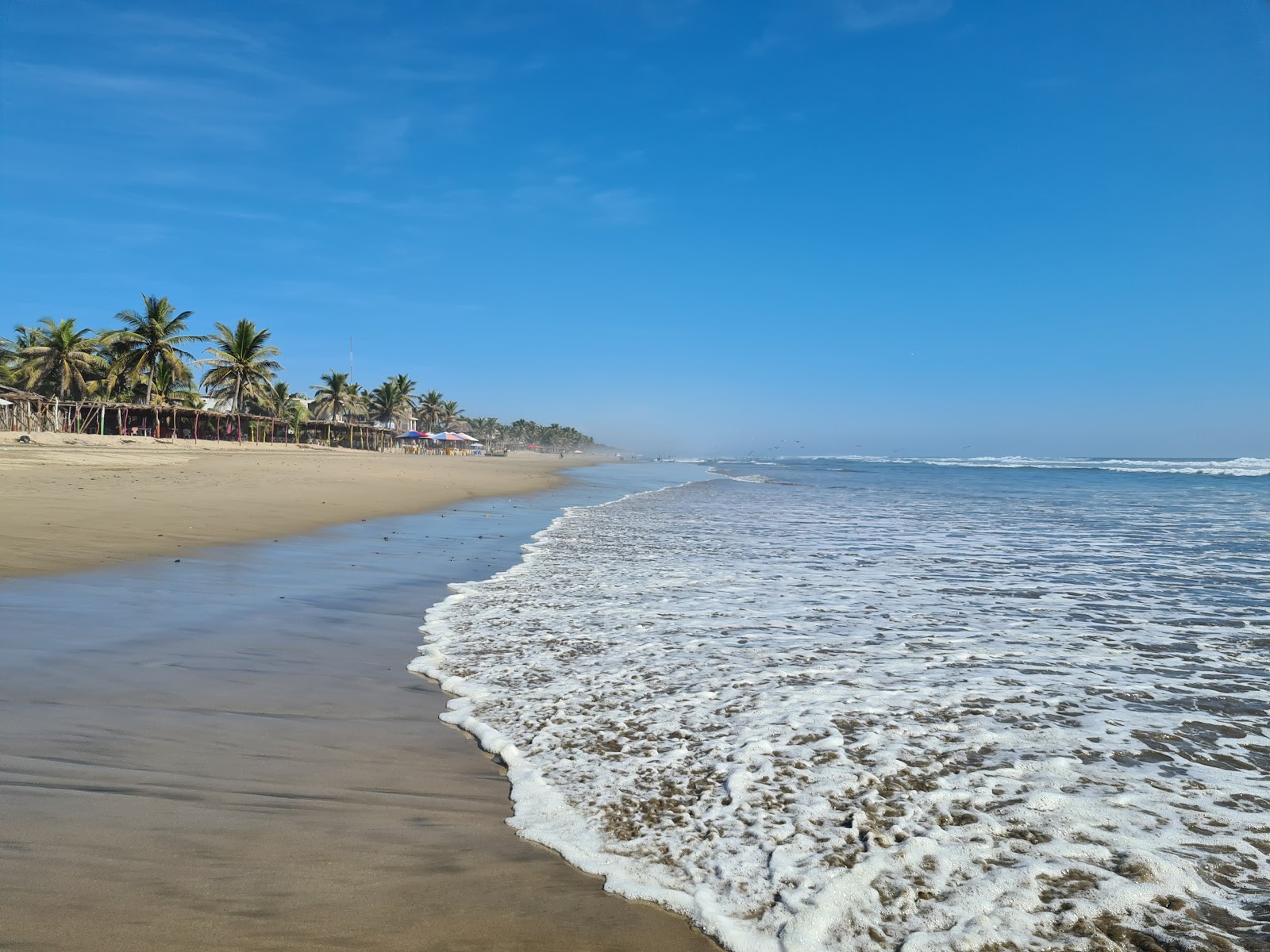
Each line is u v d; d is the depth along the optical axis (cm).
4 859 272
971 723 439
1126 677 533
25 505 1291
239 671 523
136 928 237
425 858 295
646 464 9119
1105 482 4134
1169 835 309
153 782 346
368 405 11212
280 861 286
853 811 333
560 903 268
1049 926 251
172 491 1714
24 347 6347
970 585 904
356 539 1234
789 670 550
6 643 548
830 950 243
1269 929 246
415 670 550
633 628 678
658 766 384
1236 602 804
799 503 2389
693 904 269
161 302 5903
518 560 1091
